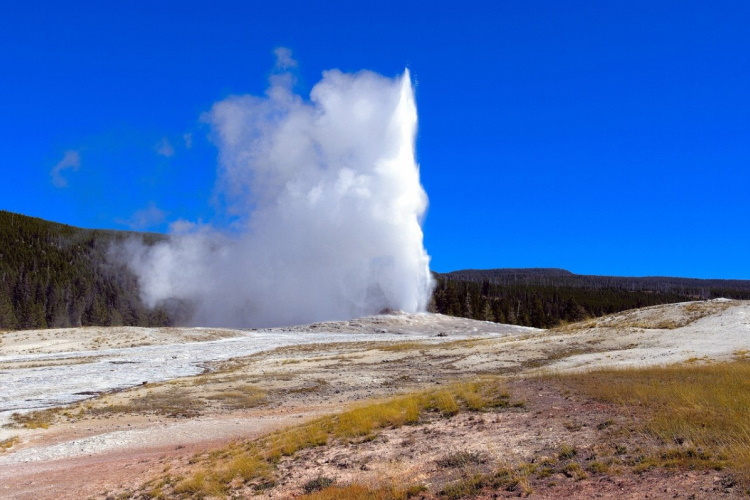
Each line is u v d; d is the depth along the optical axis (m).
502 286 178.38
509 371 34.91
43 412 28.94
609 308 152.38
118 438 22.55
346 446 15.51
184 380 36.56
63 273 150.62
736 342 35.94
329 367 39.75
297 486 13.15
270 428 22.08
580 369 27.36
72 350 58.25
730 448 10.75
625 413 14.16
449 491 11.18
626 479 10.36
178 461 17.48
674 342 38.41
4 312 123.56
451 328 72.94
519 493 10.55
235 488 13.77
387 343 57.12
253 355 52.06
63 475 17.48
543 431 13.84
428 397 20.02
